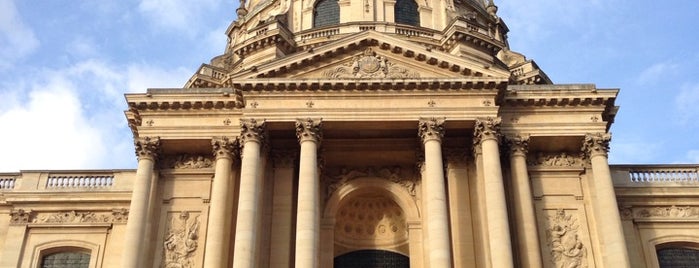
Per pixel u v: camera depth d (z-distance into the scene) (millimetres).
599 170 36875
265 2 69062
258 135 36281
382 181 40719
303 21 62750
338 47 38156
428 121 36281
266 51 56750
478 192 36719
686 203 40812
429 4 63188
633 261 38781
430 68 38156
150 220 37281
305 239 33156
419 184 40375
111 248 41000
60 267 41406
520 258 34938
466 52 54344
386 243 42312
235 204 37594
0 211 43000
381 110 36719
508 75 37031
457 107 36750
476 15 67688
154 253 36812
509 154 37656
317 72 38156
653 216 40438
